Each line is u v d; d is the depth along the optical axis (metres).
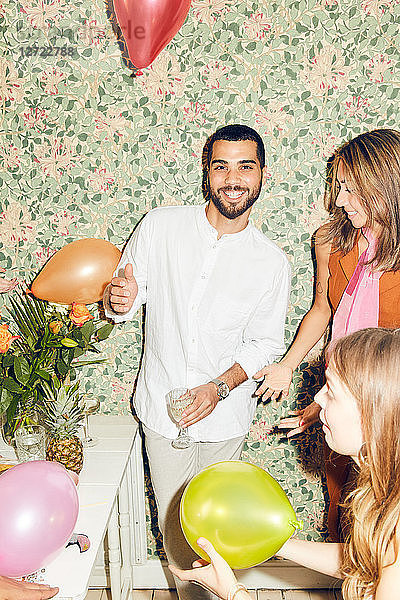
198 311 2.14
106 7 2.27
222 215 2.09
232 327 2.18
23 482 1.45
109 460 2.10
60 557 1.60
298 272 2.43
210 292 2.14
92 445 2.22
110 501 1.84
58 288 2.23
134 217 2.44
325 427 1.34
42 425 1.98
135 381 2.54
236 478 1.43
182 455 2.18
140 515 2.55
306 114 2.32
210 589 1.38
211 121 2.34
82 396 2.22
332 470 2.19
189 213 2.18
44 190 2.43
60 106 2.36
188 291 2.14
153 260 2.19
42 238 2.47
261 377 2.18
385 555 1.22
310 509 2.60
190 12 2.26
